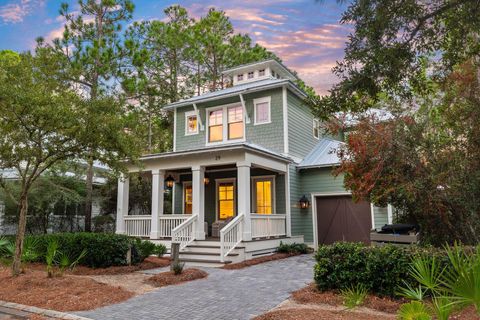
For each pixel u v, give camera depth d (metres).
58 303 6.75
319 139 19.56
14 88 7.91
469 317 5.11
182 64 25.55
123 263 10.60
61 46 15.51
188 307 6.55
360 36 6.55
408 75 7.00
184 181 18.48
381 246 7.20
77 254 10.66
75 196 16.53
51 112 7.95
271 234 14.35
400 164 8.23
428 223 8.72
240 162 13.01
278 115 16.39
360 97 7.17
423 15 6.52
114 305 6.73
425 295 6.00
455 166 7.72
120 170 9.73
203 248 12.63
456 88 8.15
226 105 17.69
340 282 7.07
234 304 6.69
